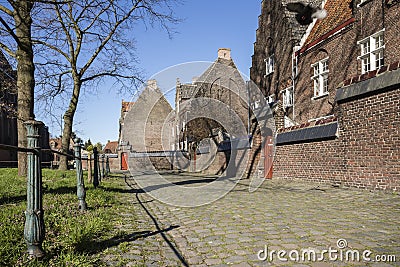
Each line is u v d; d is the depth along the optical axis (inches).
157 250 157.1
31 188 118.3
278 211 243.8
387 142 304.8
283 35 781.9
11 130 1403.8
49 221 183.2
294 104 725.9
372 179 323.0
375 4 506.0
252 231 186.5
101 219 205.0
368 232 174.4
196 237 180.2
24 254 123.7
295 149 479.5
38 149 118.2
